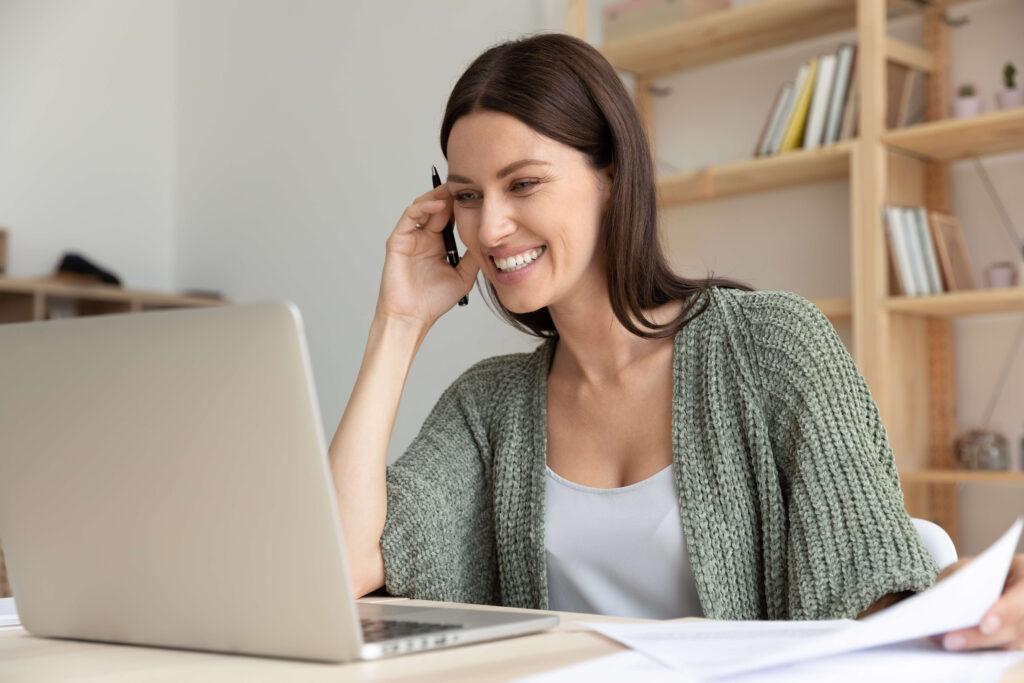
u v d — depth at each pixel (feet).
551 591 4.45
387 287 4.54
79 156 14.61
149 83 15.33
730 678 2.22
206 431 2.62
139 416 2.73
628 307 4.25
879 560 3.38
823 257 10.04
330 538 2.45
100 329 2.77
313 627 2.50
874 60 8.68
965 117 8.57
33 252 14.12
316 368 13.55
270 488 2.53
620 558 4.25
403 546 4.22
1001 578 2.48
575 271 4.19
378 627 2.79
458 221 4.31
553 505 4.41
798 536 3.59
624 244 4.22
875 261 8.62
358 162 13.25
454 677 2.23
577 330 4.40
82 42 14.71
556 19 11.46
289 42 14.08
